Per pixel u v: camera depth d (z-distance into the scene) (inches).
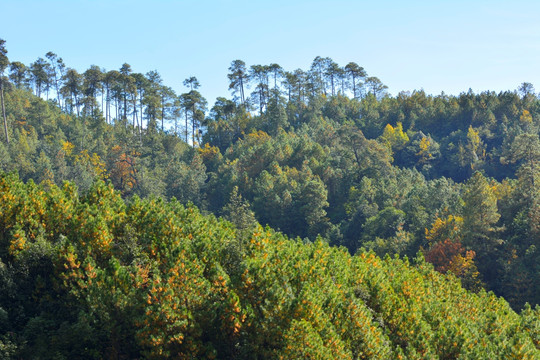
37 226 1234.0
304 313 1039.6
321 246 1421.0
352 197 3988.7
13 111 5428.2
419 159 5482.3
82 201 1455.5
